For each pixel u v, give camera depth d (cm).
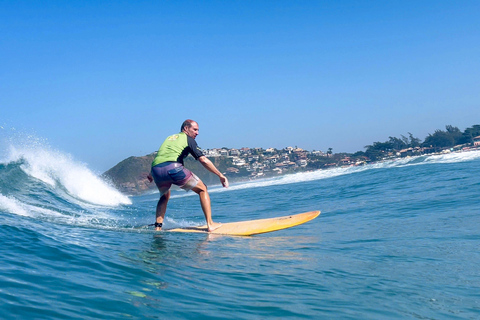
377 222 638
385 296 248
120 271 274
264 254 370
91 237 408
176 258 333
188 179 532
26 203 756
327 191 1559
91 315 188
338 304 231
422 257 357
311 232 549
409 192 1123
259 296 240
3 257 279
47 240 349
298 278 285
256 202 1424
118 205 1330
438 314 219
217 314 204
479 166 1606
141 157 12269
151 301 216
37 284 225
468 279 285
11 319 173
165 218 797
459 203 773
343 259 353
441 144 16162
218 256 353
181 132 554
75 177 1434
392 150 17388
